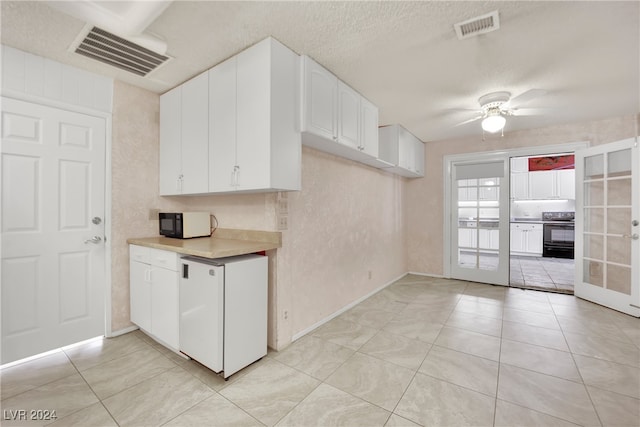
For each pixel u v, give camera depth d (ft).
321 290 9.07
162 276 7.06
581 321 9.24
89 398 5.46
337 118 7.68
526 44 6.22
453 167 14.73
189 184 7.80
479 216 14.20
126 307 8.30
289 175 6.34
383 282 13.19
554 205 21.65
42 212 6.85
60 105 7.05
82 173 7.47
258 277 6.71
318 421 4.90
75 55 6.70
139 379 6.06
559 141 12.17
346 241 10.39
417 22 5.49
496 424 4.83
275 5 4.96
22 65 6.50
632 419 4.90
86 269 7.57
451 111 10.33
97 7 4.69
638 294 9.53
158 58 6.79
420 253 15.74
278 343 7.35
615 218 10.68
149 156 8.75
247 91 6.24
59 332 7.13
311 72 6.75
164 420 4.90
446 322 9.21
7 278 6.40
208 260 6.35
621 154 10.26
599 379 6.06
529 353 7.20
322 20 5.41
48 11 5.16
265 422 4.86
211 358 5.90
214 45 6.20
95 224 7.70
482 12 5.22
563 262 19.07
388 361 6.84
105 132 7.84
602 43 6.15
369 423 4.85
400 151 12.14
